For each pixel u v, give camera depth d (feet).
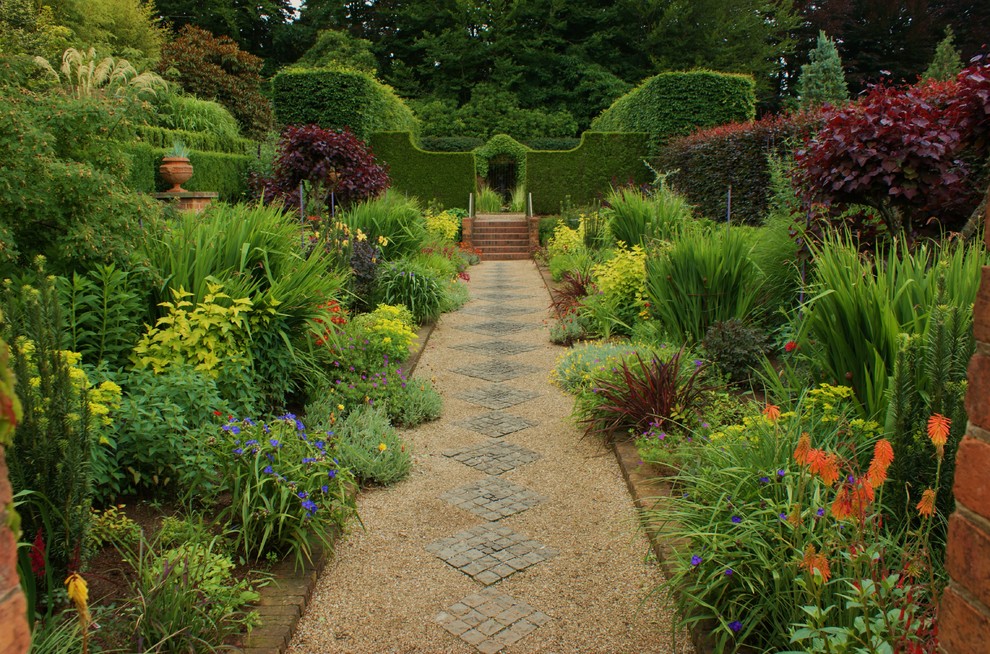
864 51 92.58
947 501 7.70
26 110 12.79
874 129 14.85
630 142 57.57
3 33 30.73
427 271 29.68
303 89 51.39
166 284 13.92
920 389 8.61
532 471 13.69
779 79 104.17
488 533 11.13
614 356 17.38
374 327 19.43
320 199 33.19
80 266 13.09
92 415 9.19
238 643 7.92
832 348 11.95
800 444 5.80
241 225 15.70
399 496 12.57
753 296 19.06
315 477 10.68
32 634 6.66
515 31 100.68
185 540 9.28
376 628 8.67
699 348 18.11
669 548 9.77
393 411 16.22
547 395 18.88
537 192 59.26
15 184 11.23
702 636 7.92
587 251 38.63
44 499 7.85
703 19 94.68
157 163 34.76
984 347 3.57
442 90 100.22
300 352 15.79
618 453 13.78
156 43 57.82
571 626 8.68
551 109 99.91
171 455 10.75
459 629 8.63
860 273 11.41
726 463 9.84
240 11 95.50
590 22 102.32
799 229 17.84
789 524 7.39
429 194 58.75
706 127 51.72
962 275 10.51
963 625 3.69
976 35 85.15
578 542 10.82
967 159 16.93
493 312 31.37
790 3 93.15
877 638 5.62
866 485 5.42
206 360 13.11
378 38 105.09
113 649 7.17
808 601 7.12
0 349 3.06
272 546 10.09
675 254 19.77
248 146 50.06
